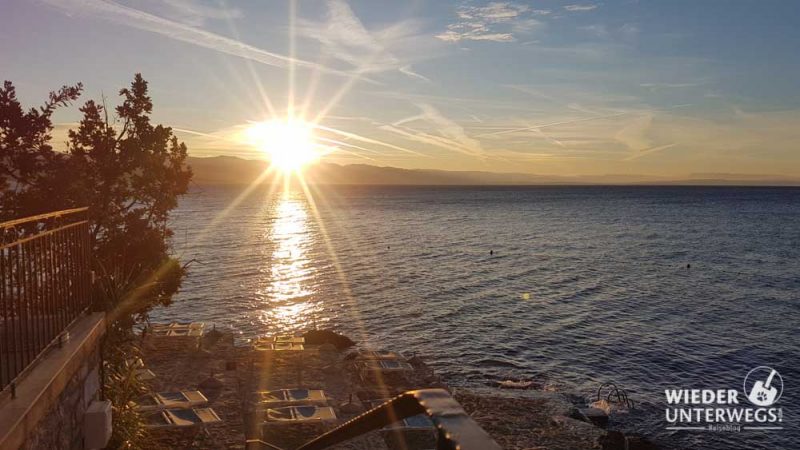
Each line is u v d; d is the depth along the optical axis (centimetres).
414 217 12388
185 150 1684
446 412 136
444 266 5528
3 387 426
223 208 16000
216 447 1429
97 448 593
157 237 1566
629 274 5169
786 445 1852
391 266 5488
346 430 196
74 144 1554
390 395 1892
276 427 1533
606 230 9450
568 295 4200
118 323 941
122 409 904
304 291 4231
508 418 1873
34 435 442
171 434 1473
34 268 501
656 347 2891
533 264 5731
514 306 3806
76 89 1356
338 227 9781
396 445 1473
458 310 3675
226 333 2852
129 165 1544
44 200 1327
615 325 3328
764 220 11594
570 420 1866
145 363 2136
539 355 2750
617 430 1927
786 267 5600
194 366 2148
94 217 1466
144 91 1608
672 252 6725
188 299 3916
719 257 6300
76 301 641
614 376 2467
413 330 3188
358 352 2378
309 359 2259
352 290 4284
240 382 1975
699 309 3759
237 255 6091
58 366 488
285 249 6650
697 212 14125
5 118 1293
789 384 2394
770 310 3738
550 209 15388
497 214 13412
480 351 2802
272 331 3142
